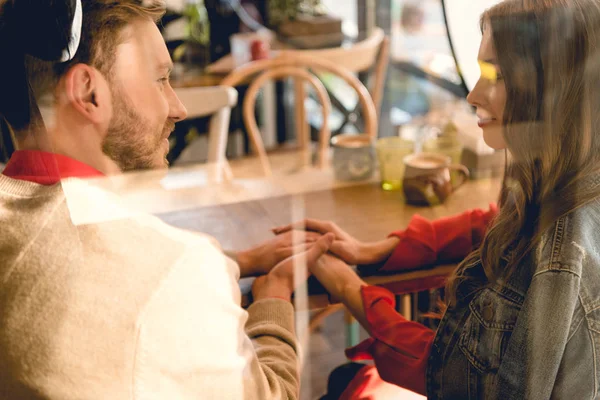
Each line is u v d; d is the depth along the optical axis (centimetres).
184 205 101
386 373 109
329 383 112
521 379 88
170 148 103
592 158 85
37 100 77
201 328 76
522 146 87
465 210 115
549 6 81
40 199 77
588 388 87
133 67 78
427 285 114
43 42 74
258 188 107
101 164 80
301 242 108
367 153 114
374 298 108
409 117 117
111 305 73
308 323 108
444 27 107
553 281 84
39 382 73
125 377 73
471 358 93
